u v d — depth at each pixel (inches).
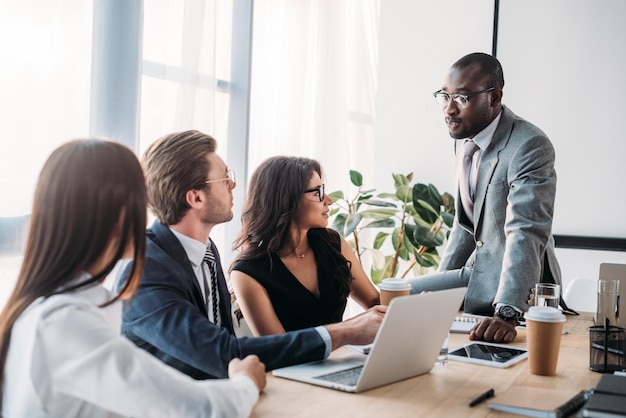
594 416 45.5
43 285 43.3
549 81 149.8
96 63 100.9
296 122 155.6
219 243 137.2
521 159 95.3
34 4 91.9
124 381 40.9
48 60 93.7
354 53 179.2
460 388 59.0
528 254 88.7
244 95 140.0
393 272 154.5
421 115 158.4
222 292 73.7
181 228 68.5
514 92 152.7
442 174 156.7
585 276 148.4
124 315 61.7
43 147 93.3
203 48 120.4
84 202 43.4
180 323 60.3
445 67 156.6
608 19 145.3
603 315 70.2
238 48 139.9
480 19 154.0
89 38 99.3
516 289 86.1
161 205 67.2
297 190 82.5
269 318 79.5
